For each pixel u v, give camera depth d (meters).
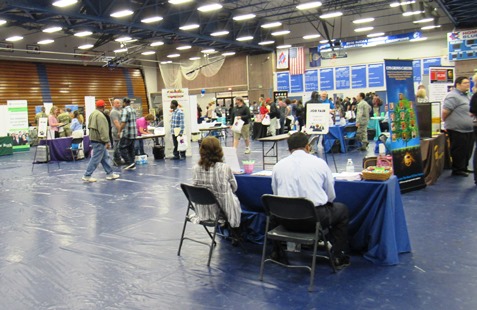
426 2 15.97
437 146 6.62
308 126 7.36
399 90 5.84
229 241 4.34
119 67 24.81
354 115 14.37
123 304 3.04
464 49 15.94
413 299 2.89
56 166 10.93
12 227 5.21
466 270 3.31
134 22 15.16
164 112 11.34
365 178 3.67
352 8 17.22
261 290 3.16
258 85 23.28
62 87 22.09
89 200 6.57
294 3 16.59
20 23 14.60
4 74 19.80
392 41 20.05
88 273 3.63
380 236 3.55
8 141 14.70
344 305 2.86
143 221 5.20
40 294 3.26
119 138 10.12
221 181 3.77
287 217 3.23
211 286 3.28
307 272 3.45
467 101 6.70
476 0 13.77
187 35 17.59
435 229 4.31
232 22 19.45
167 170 9.27
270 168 8.70
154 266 3.73
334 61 22.14
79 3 13.18
